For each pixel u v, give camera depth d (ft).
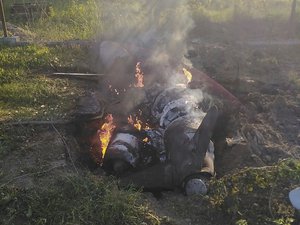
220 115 7.68
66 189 6.15
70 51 11.91
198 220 5.90
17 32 13.25
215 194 6.08
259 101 9.42
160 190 6.69
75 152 7.37
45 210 5.81
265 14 15.46
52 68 10.83
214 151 7.43
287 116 8.85
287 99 9.54
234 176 6.16
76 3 16.58
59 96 9.19
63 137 7.53
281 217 5.71
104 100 8.98
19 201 5.94
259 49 12.64
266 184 6.00
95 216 5.72
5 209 5.83
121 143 7.09
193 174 6.41
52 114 8.28
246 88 10.08
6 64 10.77
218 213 5.94
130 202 5.93
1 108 8.54
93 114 8.05
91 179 6.35
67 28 13.85
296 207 5.66
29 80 9.97
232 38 13.52
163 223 5.74
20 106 8.70
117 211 5.76
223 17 15.38
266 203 5.92
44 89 9.41
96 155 7.57
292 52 12.51
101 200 5.92
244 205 5.91
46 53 11.47
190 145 6.61
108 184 6.26
